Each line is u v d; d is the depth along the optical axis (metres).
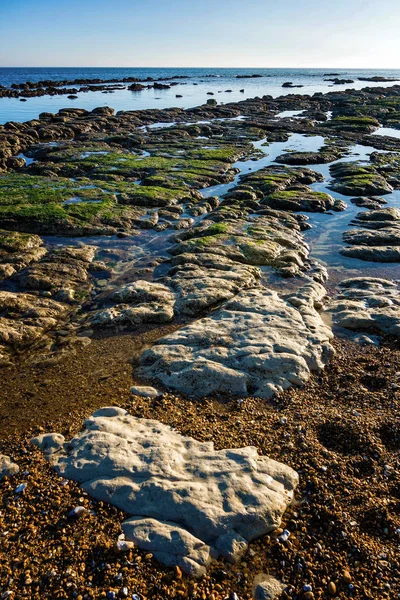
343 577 7.20
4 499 8.52
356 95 96.12
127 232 24.80
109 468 8.82
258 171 37.62
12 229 24.12
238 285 18.06
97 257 21.47
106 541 7.57
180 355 13.11
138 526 7.75
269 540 7.76
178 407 11.42
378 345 14.58
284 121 65.31
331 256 22.69
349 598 6.94
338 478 9.05
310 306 16.31
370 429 10.48
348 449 9.98
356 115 71.31
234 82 171.50
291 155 43.41
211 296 16.72
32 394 12.20
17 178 33.44
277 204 29.56
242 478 8.62
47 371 13.23
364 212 28.06
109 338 14.91
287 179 34.75
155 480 8.48
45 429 10.73
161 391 12.07
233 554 7.46
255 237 23.02
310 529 8.02
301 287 17.94
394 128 62.88
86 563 7.26
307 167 40.31
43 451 9.77
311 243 24.42
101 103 90.25
